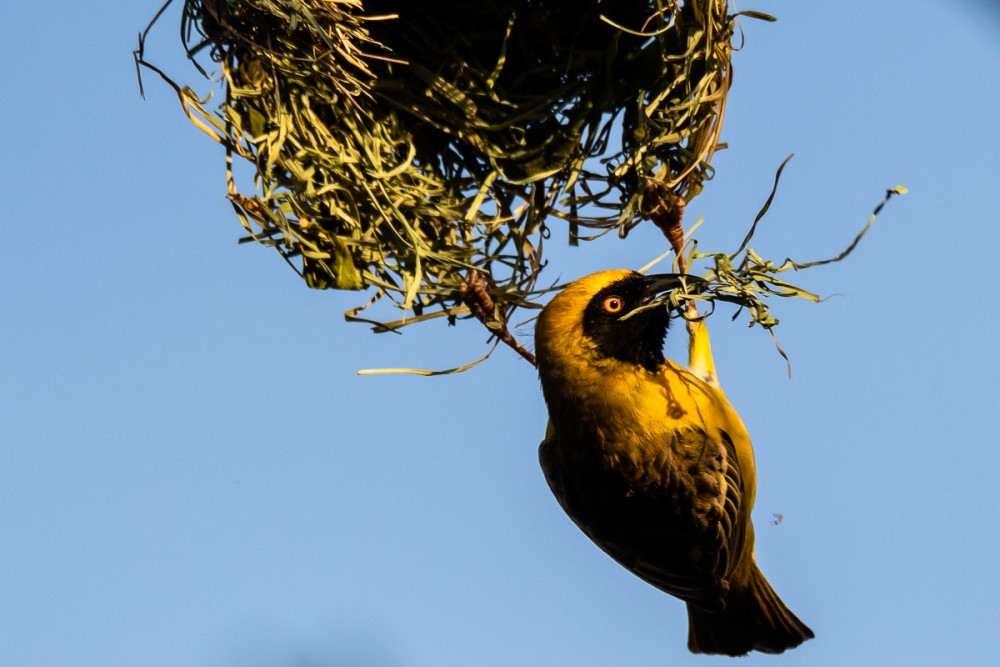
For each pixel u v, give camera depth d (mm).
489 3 8320
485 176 8688
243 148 8156
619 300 8359
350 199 8281
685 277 7996
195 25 7969
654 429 8406
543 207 8664
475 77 8484
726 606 9844
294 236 8258
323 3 7855
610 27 8398
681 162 8547
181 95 7914
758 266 7773
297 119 8125
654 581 9156
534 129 8617
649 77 8391
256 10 7812
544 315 8555
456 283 8602
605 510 8727
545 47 8531
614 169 8617
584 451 8570
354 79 8039
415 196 8461
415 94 8398
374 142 8305
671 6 8141
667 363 8836
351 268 8320
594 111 8492
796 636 9602
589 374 8406
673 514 8562
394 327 8578
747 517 9070
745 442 8930
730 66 8523
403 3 8375
